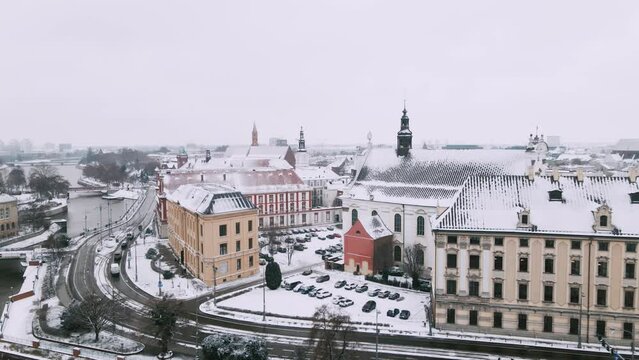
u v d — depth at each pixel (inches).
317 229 7377.0
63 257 5644.7
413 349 3149.6
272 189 7381.9
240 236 4771.2
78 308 3472.0
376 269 4849.9
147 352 3147.1
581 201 3417.8
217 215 4544.8
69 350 3157.0
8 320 3722.9
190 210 4827.8
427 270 4800.7
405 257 4926.2
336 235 6781.5
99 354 3100.4
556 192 3464.6
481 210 3516.2
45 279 4790.8
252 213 4864.7
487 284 3405.5
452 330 3479.3
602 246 3201.3
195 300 4168.3
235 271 4746.6
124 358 2994.6
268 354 3034.0
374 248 4815.5
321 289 4360.2
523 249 3326.8
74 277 4872.0
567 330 3292.3
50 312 3831.2
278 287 4453.7
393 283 4549.7
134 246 6195.9
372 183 5433.1
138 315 3821.4
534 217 3383.4
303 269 5137.8
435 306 3511.3
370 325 3567.9
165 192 6688.0
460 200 3609.7
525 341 3272.6
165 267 5182.1
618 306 3193.9
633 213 3267.7
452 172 5027.1
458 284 3459.6
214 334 3164.4
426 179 5108.3
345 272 5000.0
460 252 3442.4
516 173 4724.4
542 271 3304.6
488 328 3425.2
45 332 3452.3
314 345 3026.6
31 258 5551.2
